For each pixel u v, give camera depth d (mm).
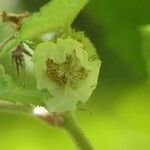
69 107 210
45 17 202
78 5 205
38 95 205
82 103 212
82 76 211
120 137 341
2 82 200
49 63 210
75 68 211
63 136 340
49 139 342
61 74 210
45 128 342
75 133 247
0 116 344
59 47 210
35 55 209
